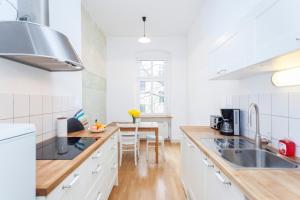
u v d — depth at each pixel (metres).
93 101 4.06
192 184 1.99
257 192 0.78
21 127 0.75
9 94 1.42
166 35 5.18
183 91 5.24
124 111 5.29
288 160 1.22
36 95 1.77
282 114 1.43
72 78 2.55
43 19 1.63
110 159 2.27
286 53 0.88
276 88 1.50
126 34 5.08
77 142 1.77
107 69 5.28
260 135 1.56
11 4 1.50
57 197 0.96
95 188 1.64
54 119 2.09
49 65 1.69
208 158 1.41
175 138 5.27
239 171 1.01
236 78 2.08
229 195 1.01
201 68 3.62
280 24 0.91
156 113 5.53
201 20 3.62
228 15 2.31
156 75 5.51
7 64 1.40
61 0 2.30
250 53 1.22
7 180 0.66
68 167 1.10
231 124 2.07
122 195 2.42
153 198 2.35
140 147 4.78
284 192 0.78
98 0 3.35
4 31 1.25
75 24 2.63
